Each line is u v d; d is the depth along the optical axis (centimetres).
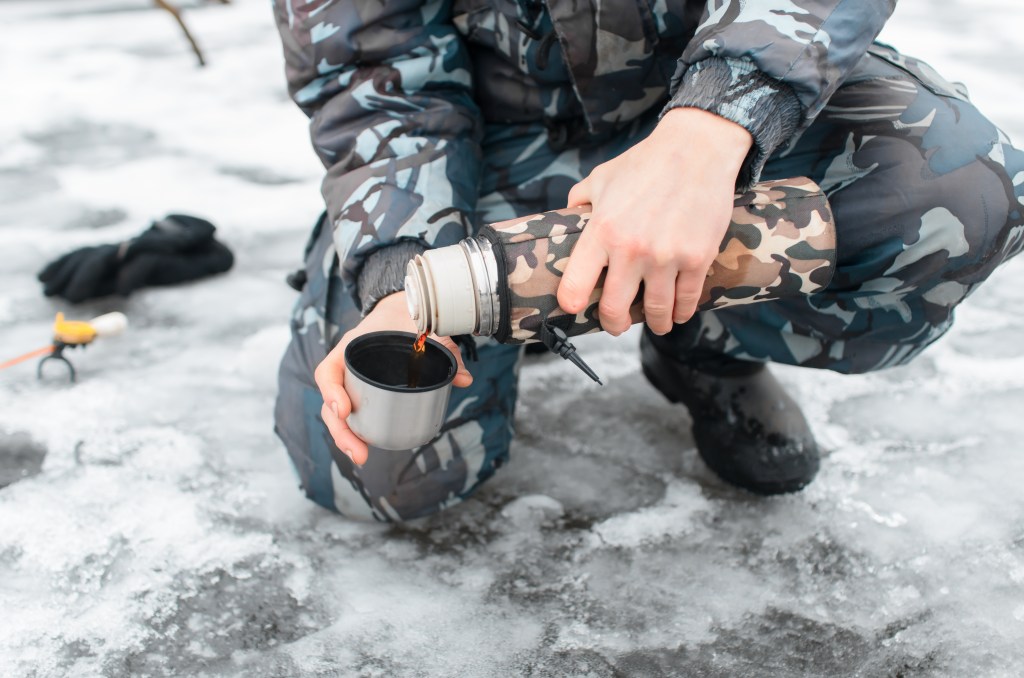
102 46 419
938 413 186
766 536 153
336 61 142
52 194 273
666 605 139
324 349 150
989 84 364
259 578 143
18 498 157
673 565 147
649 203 102
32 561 144
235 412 183
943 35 436
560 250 105
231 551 148
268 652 130
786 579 144
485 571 146
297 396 152
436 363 119
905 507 159
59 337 192
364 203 133
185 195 277
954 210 128
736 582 144
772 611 138
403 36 141
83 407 182
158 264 227
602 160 154
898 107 133
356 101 140
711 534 154
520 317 106
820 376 198
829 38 109
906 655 131
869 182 132
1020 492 163
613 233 101
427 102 142
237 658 129
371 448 146
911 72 141
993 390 194
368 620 136
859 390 194
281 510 158
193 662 128
